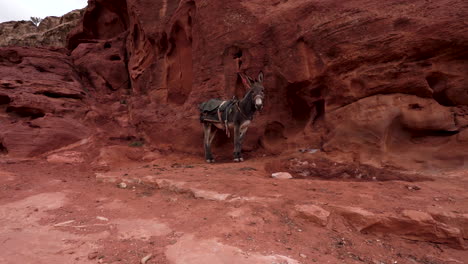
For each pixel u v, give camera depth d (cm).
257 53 869
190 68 1103
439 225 330
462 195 410
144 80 1300
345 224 355
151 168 747
